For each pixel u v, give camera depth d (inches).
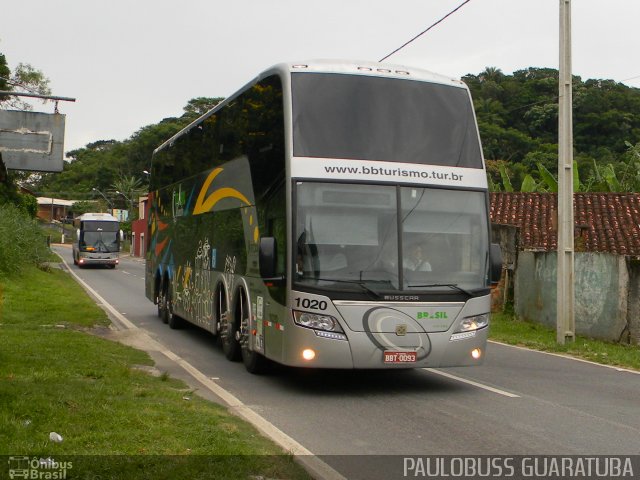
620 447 279.3
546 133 2539.4
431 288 372.2
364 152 381.4
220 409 322.0
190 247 611.8
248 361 443.5
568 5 607.8
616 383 430.9
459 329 374.3
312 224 367.9
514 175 2182.6
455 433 299.6
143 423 269.3
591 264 678.5
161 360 482.3
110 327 660.1
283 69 397.7
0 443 234.2
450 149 396.2
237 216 469.7
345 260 366.9
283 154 380.8
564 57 609.0
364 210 373.1
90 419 270.4
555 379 441.4
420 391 393.7
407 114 395.5
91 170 4603.8
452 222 384.2
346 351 359.6
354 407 350.6
